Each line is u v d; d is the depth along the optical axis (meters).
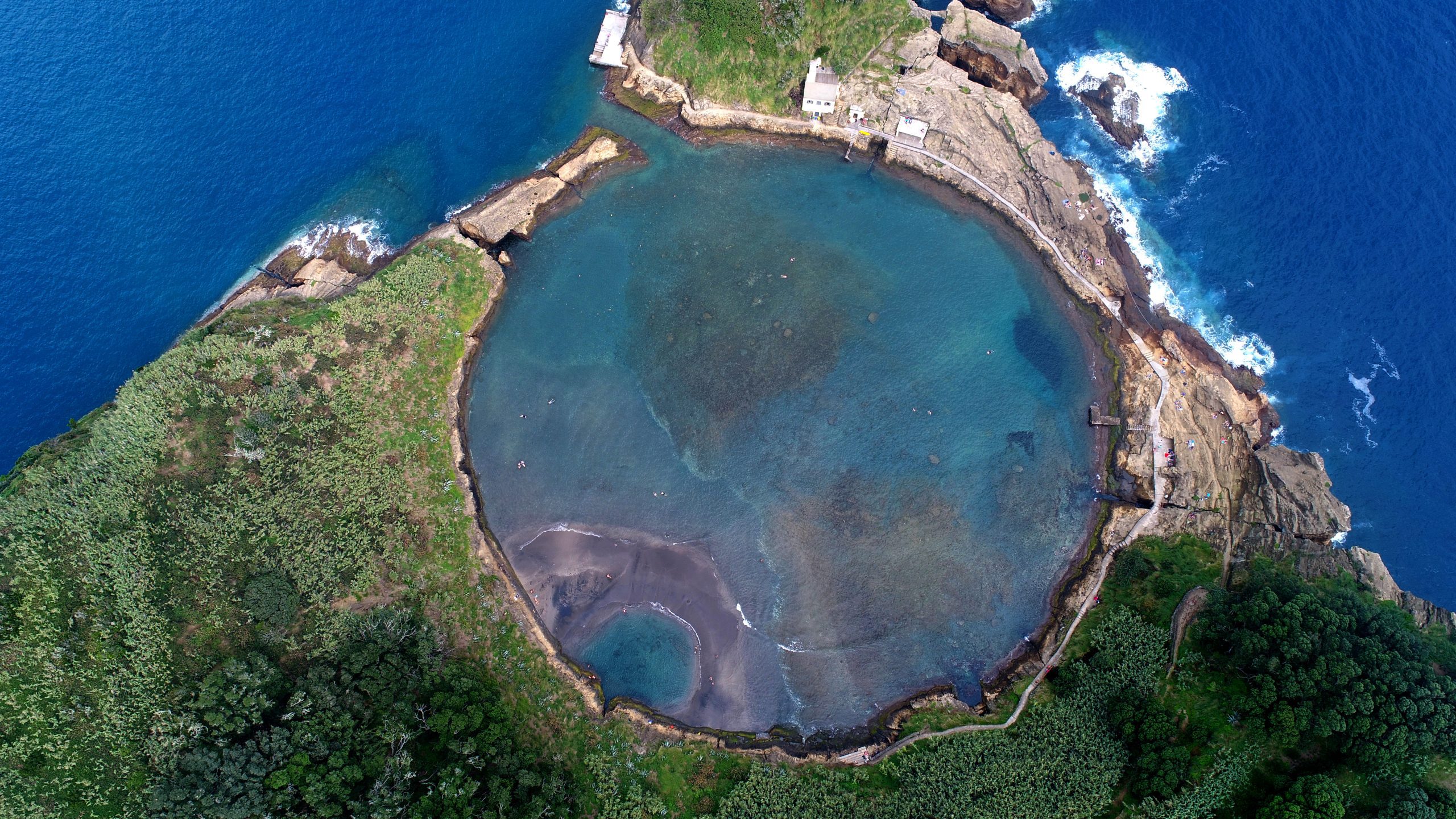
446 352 88.94
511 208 96.44
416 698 71.19
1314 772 63.81
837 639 79.81
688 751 74.00
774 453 86.44
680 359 90.69
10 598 67.81
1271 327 92.56
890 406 88.62
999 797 68.69
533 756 72.12
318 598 74.19
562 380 90.31
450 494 82.88
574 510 84.75
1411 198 96.81
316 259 96.62
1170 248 96.69
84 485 72.94
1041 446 87.19
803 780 71.38
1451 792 61.16
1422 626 72.75
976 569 82.38
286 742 64.94
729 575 82.00
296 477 78.69
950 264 95.69
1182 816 64.94
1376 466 86.06
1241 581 76.75
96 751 64.50
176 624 69.44
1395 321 91.62
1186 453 84.56
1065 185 96.31
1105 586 80.06
